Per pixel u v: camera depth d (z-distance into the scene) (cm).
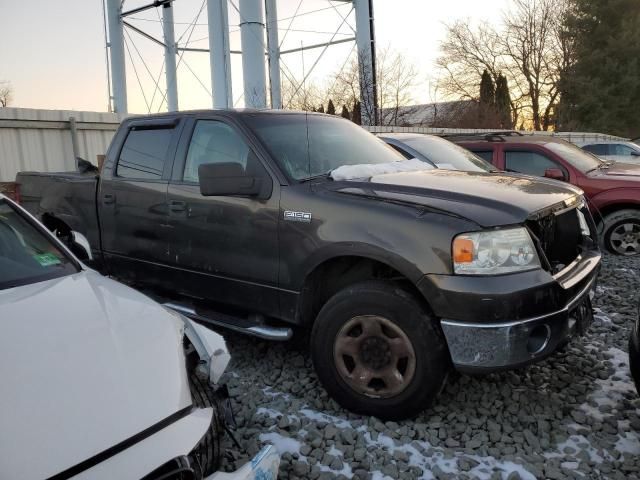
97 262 503
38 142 833
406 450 302
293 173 374
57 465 171
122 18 1914
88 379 203
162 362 226
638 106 3697
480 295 288
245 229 376
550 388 370
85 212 508
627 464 285
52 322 234
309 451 302
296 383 380
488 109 3256
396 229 312
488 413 338
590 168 808
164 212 430
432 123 3083
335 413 343
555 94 3991
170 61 2109
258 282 375
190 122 433
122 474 178
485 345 290
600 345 438
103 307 255
